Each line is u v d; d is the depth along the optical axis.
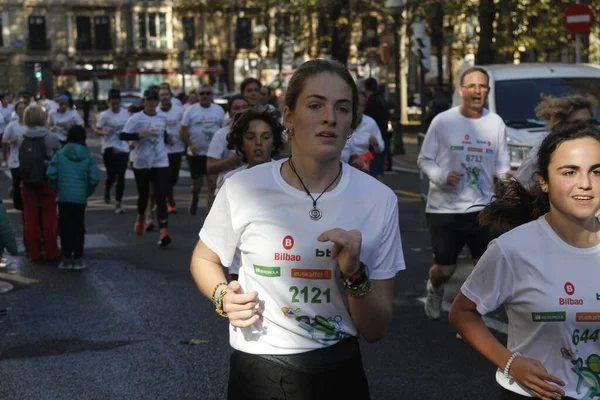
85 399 5.84
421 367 6.43
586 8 15.55
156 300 8.69
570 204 3.33
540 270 3.39
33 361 6.71
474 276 3.53
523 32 23.45
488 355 3.47
